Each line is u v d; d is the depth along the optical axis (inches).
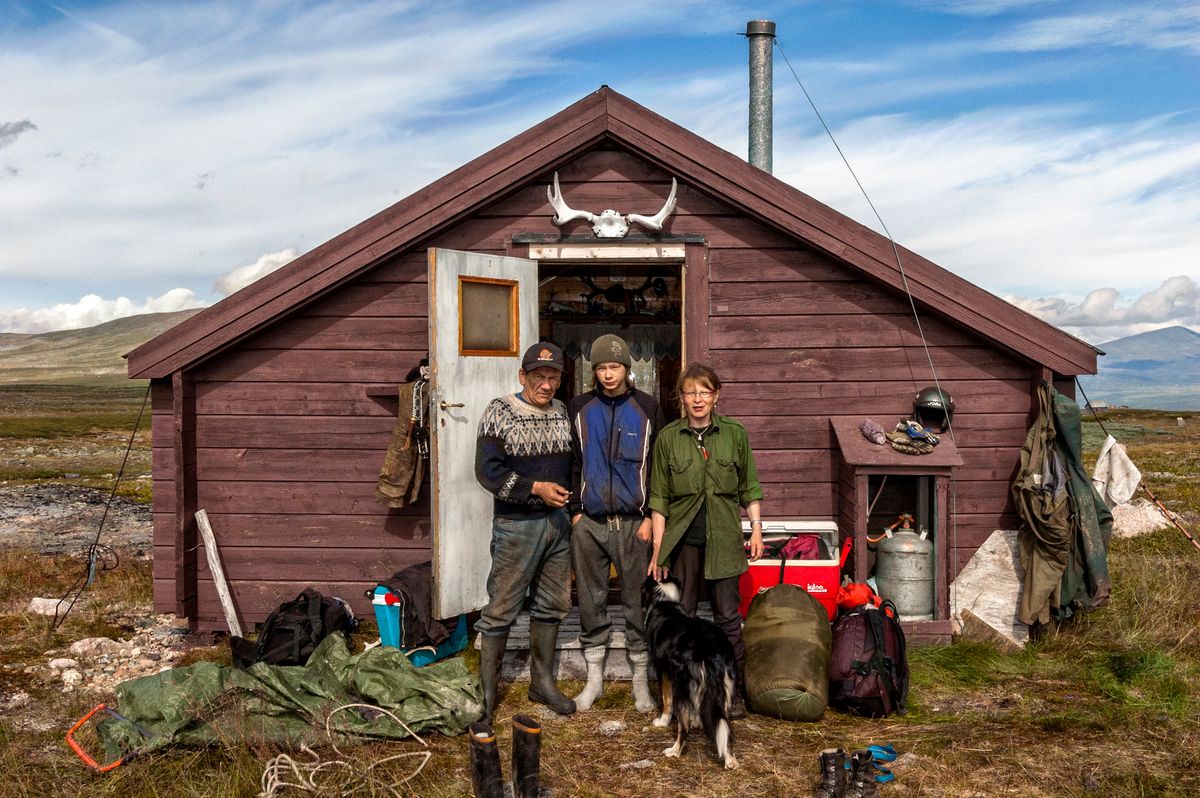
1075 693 203.9
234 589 267.4
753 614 206.2
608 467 187.9
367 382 265.4
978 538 258.4
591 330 363.3
